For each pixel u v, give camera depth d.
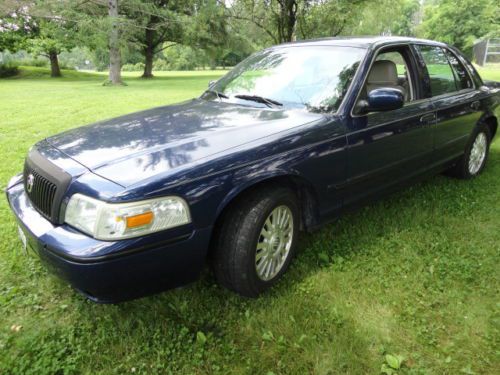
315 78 3.14
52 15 19.98
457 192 4.13
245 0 20.09
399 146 3.26
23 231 2.32
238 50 30.77
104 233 1.95
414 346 2.16
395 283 2.65
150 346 2.18
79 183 2.08
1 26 21.09
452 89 4.03
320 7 18.41
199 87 18.64
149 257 2.04
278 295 2.56
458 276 2.72
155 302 2.49
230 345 2.17
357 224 3.45
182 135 2.53
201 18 25.59
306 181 2.63
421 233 3.26
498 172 4.75
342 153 2.80
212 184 2.19
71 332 2.26
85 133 2.75
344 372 2.01
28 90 16.73
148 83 22.53
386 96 2.79
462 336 2.21
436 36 41.91
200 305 2.48
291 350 2.13
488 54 32.16
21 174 2.91
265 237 2.51
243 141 2.43
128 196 1.97
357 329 2.26
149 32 30.08
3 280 2.71
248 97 3.21
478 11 38.78
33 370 2.02
